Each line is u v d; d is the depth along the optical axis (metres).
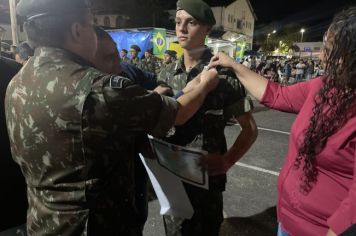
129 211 1.24
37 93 1.09
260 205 3.66
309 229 1.26
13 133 1.16
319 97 1.20
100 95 1.06
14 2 9.41
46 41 1.13
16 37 9.47
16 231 1.68
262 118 8.73
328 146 1.14
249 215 3.45
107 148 1.10
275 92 1.64
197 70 1.83
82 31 1.17
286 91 1.60
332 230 0.96
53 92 1.06
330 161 1.15
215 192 1.89
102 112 1.06
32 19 1.11
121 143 1.14
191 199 1.85
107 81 1.08
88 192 1.10
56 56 1.12
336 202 1.17
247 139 1.83
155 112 1.16
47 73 1.10
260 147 5.79
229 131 6.73
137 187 1.82
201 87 1.41
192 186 1.83
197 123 1.79
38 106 1.08
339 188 1.15
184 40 1.81
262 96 1.66
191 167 1.51
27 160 1.15
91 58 1.25
